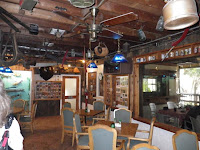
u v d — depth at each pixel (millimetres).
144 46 4336
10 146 1053
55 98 7438
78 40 4281
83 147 2953
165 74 5000
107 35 3416
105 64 5441
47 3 2250
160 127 3521
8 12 2201
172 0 1376
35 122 6074
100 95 6594
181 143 2068
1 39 3020
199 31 3027
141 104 4570
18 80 6695
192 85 4531
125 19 2107
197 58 3391
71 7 2408
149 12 2518
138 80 4570
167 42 3672
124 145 3006
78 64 7781
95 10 2066
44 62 6047
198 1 1837
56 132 4906
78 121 3211
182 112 4016
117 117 3965
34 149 3662
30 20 2955
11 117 1089
